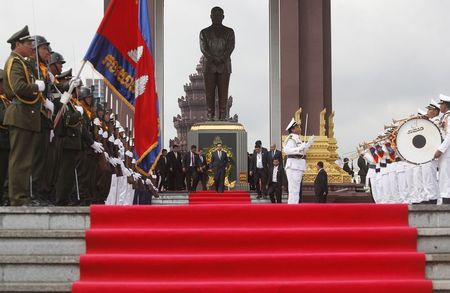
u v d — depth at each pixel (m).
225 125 63.84
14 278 21.81
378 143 47.19
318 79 66.75
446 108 34.19
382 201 47.28
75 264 21.84
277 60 68.69
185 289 21.17
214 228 23.20
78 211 23.25
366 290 21.42
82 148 30.73
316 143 63.72
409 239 23.00
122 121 59.03
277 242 22.80
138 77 32.12
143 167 33.16
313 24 67.25
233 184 63.41
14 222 23.02
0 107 26.28
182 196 56.97
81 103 31.39
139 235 22.66
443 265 22.31
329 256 22.14
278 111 67.88
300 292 21.30
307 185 62.28
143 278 21.86
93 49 31.52
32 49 24.83
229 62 64.88
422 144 33.91
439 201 36.25
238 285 21.25
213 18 65.25
